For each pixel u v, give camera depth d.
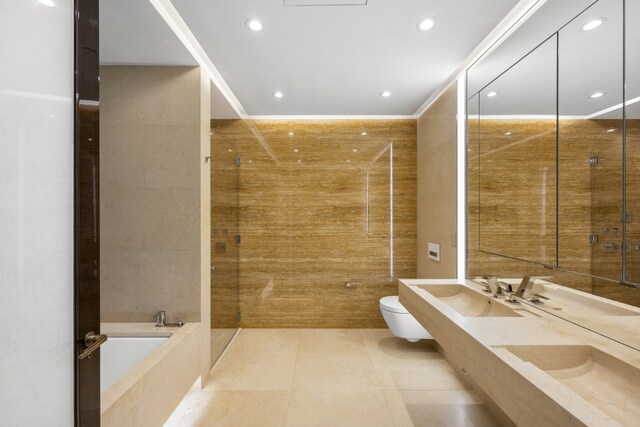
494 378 1.11
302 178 3.45
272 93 2.85
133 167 2.14
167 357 1.70
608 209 1.34
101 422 1.19
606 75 1.36
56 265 0.87
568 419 0.77
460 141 2.49
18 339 0.76
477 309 1.98
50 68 0.85
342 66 2.35
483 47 2.12
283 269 3.47
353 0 1.63
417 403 2.09
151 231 2.15
